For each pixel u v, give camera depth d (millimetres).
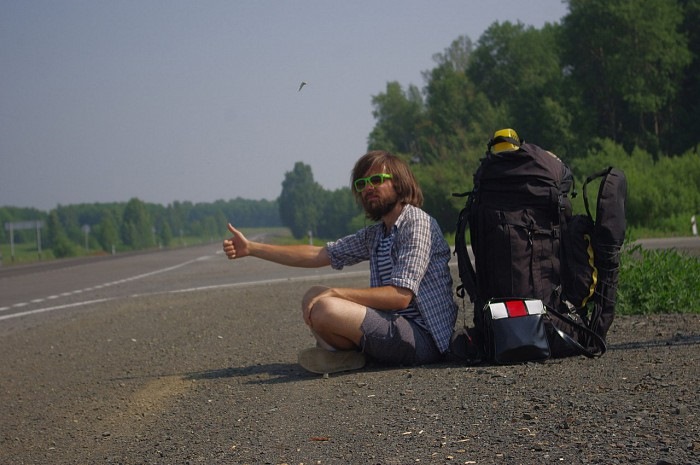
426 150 74875
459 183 55312
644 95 50188
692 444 3016
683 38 50750
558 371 4637
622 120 54875
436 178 56188
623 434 3248
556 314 4980
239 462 3584
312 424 4082
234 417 4516
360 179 5238
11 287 22219
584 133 52969
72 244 94938
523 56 70375
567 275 5059
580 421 3518
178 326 9852
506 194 4969
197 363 6824
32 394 6246
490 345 4984
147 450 4098
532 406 3879
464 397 4234
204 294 14539
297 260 5574
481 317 5105
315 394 4785
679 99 53031
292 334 8156
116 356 7809
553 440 3287
